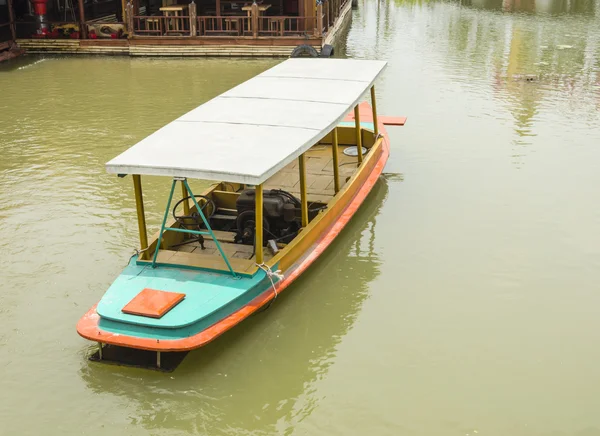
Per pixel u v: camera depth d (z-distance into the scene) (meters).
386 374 6.52
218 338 7.02
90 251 8.73
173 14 24.02
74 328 7.15
